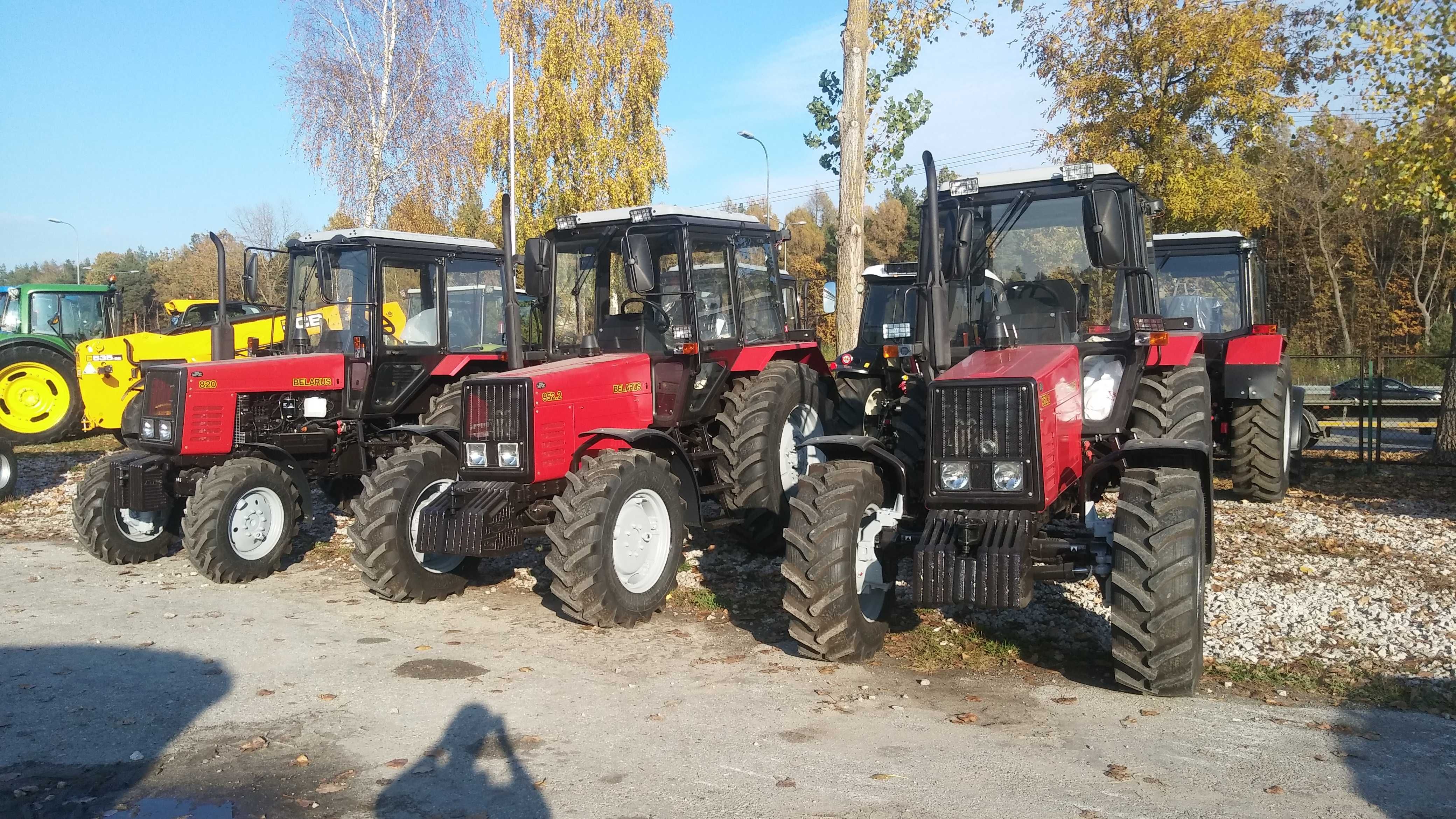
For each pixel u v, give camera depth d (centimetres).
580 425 631
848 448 518
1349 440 1391
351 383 845
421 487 656
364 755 407
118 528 785
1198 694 453
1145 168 1523
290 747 417
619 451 609
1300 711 429
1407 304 3288
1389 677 464
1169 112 1509
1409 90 930
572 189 2195
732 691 474
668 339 697
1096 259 525
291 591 700
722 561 741
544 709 455
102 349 1323
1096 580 637
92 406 1331
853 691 470
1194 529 440
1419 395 1573
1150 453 488
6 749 418
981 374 475
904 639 545
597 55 2156
